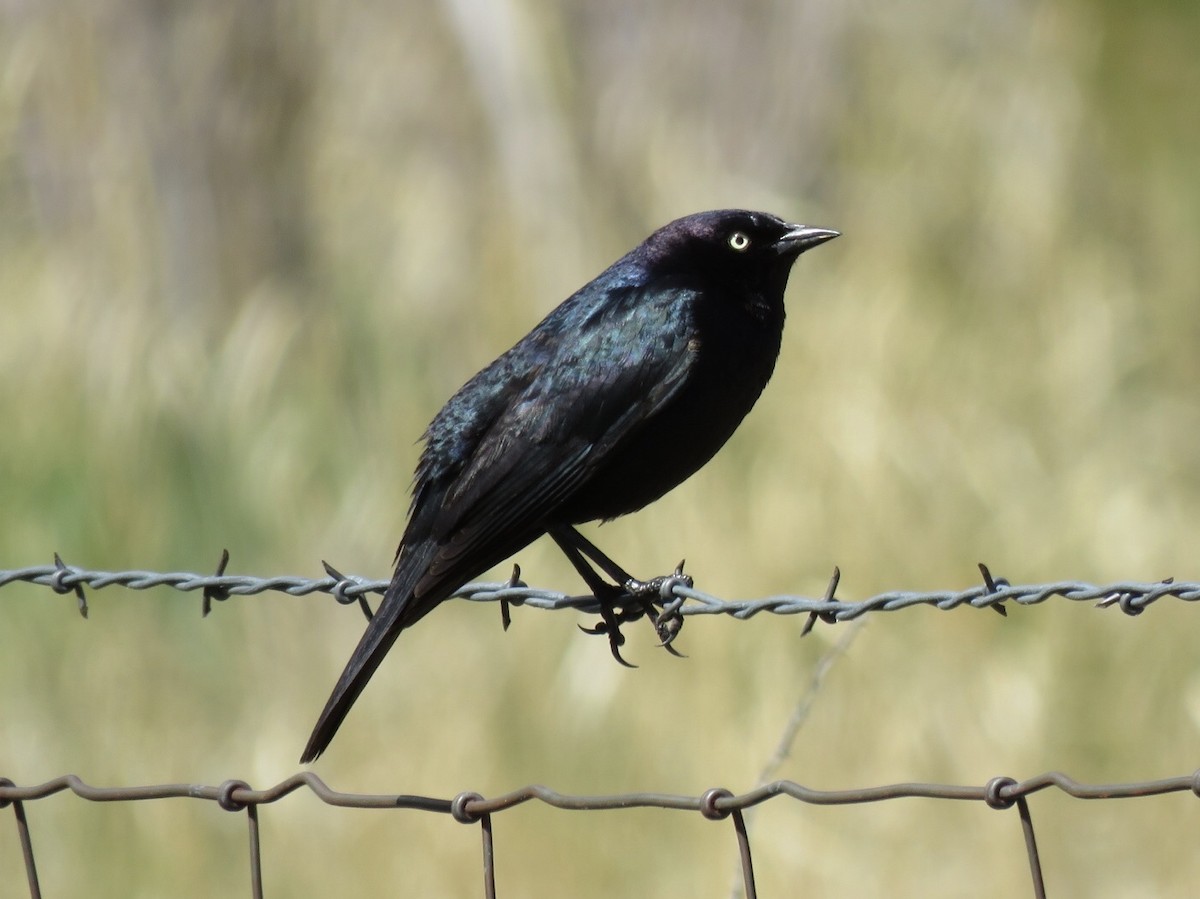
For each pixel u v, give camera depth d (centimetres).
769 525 1179
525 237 1491
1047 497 1261
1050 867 1079
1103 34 1584
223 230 1703
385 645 704
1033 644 1170
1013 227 1416
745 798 559
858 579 1162
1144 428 1362
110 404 1358
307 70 1720
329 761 1141
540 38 1652
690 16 1794
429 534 762
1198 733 1138
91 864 1116
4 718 1191
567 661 1146
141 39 1703
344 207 1514
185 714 1215
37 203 1616
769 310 826
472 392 792
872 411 1234
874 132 1491
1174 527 1266
